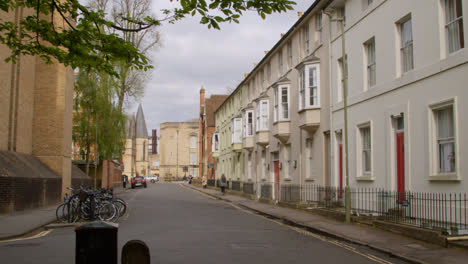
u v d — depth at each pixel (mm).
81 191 15117
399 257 8516
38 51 8961
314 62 19781
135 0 33375
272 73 28141
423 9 11914
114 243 4668
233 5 7551
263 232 12633
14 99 21812
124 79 35250
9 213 16859
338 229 12422
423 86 11859
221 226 14008
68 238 11344
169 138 105562
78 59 8938
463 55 10258
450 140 10992
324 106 19219
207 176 61000
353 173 16109
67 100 25766
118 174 59500
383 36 14148
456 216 10414
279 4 7496
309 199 20594
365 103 15273
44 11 8328
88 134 35469
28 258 8398
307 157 21312
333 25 18406
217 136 51250
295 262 8070
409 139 12438
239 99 39125
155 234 11852
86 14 8195
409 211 12133
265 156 30156
